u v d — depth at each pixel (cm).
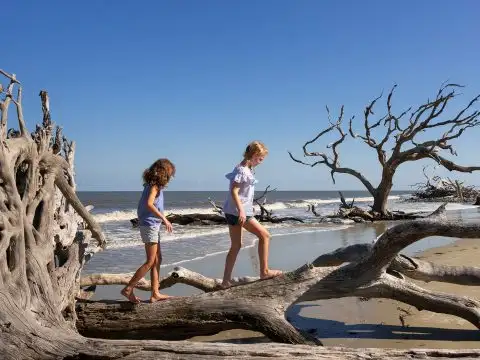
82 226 690
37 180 520
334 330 577
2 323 376
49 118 608
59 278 509
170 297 531
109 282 684
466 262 1094
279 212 3722
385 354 371
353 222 2641
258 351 371
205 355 367
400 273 593
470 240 1614
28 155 496
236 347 376
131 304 520
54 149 614
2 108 460
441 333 560
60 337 392
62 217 607
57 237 584
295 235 1850
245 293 511
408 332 566
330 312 661
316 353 371
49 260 486
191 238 1723
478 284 602
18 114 504
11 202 443
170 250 1362
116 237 1816
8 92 480
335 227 2319
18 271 426
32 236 469
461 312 546
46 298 441
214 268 1048
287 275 520
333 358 364
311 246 1474
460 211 3206
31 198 495
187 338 517
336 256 646
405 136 2667
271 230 2116
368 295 545
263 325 493
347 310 671
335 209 4191
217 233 1942
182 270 651
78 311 522
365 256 533
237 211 549
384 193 2823
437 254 1252
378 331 571
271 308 498
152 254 525
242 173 544
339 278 526
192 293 805
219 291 519
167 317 507
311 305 700
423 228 508
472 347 507
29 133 516
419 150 2619
